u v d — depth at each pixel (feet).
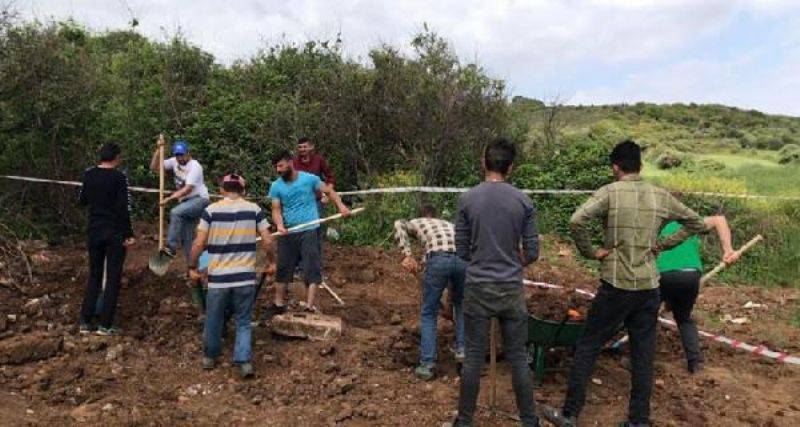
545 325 18.48
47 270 26.58
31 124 30.37
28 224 30.07
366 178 41.14
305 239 23.21
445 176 42.60
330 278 29.68
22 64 29.43
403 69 42.45
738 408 18.70
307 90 43.78
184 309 23.82
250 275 19.71
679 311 20.95
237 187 20.02
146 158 35.88
